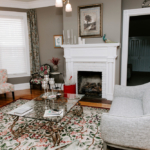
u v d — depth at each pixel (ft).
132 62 28.40
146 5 11.77
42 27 15.56
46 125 8.36
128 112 6.63
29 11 15.30
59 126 7.61
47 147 6.45
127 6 12.28
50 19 15.14
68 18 12.85
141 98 8.39
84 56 12.40
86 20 12.24
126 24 12.54
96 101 12.09
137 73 26.68
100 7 11.62
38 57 16.08
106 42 11.56
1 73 13.52
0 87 12.28
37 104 8.30
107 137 5.41
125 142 5.21
